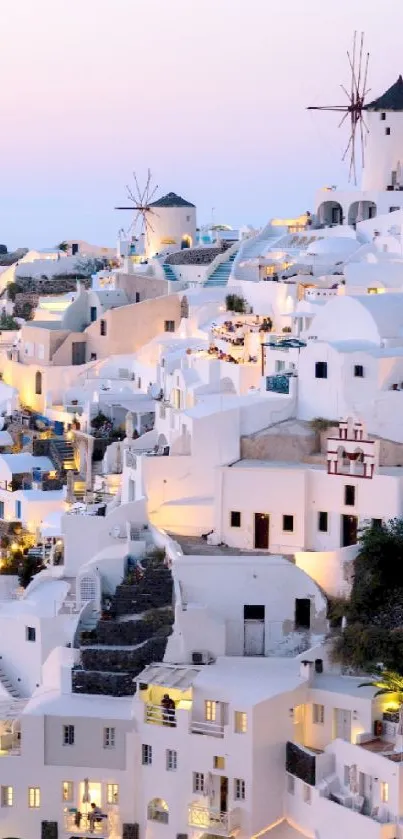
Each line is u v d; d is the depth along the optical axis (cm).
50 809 9969
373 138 17125
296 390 11406
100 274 17288
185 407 12488
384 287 13125
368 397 11006
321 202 17338
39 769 9962
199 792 9681
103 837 9881
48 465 13500
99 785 9912
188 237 18962
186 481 11381
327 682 9800
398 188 17100
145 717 9844
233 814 9562
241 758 9531
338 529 10644
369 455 10506
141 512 11288
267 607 10256
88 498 12431
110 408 13812
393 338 11369
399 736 9300
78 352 15538
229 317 13975
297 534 10762
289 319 13350
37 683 10925
